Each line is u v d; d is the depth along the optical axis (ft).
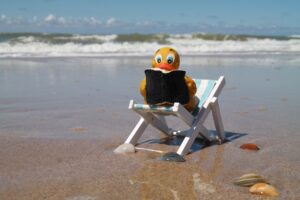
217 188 3.02
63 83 5.94
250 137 3.80
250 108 4.62
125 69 7.72
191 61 9.30
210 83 3.67
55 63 8.49
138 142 3.70
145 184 3.05
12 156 3.39
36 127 3.99
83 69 7.58
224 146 3.62
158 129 3.72
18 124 4.06
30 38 13.75
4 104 4.69
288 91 5.50
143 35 15.92
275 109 4.60
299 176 3.17
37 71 7.16
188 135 3.47
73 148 3.54
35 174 3.15
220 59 10.05
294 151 3.53
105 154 3.44
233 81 6.31
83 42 13.71
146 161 3.34
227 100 4.95
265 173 3.20
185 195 2.95
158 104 3.39
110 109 4.56
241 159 3.40
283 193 2.97
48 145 3.59
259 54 12.12
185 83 3.41
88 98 5.00
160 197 2.93
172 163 3.31
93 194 2.95
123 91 5.37
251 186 3.03
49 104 4.72
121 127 4.01
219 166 3.29
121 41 14.61
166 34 16.31
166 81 3.34
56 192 2.96
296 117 4.33
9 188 2.99
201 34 16.80
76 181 3.07
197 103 3.59
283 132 3.92
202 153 3.49
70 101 4.86
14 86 5.60
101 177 3.12
